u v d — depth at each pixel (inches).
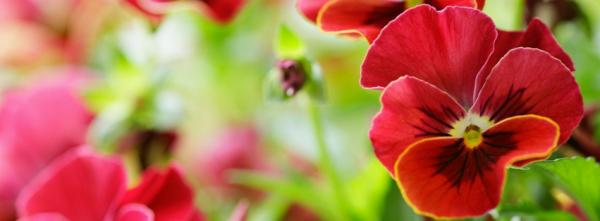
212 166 26.2
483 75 14.9
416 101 14.5
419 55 14.8
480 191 14.5
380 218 20.1
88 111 23.4
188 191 18.4
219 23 20.4
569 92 14.4
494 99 14.7
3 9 29.0
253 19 28.3
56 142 23.4
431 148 14.6
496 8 21.3
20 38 28.5
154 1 19.1
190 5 19.4
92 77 25.0
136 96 21.8
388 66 14.7
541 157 14.3
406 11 14.7
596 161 16.9
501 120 14.7
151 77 22.0
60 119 23.5
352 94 26.3
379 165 20.2
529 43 15.1
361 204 20.3
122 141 21.6
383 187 20.2
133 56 22.1
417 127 14.5
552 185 17.9
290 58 18.1
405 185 14.4
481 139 14.8
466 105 15.0
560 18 19.8
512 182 18.1
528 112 14.6
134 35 22.4
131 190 18.5
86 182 18.8
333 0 15.5
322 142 18.8
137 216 17.6
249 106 28.1
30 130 23.4
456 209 14.5
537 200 18.2
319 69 18.1
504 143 14.6
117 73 22.1
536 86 14.5
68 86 23.8
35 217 18.6
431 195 14.5
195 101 27.5
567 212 17.3
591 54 20.5
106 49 24.2
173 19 26.6
